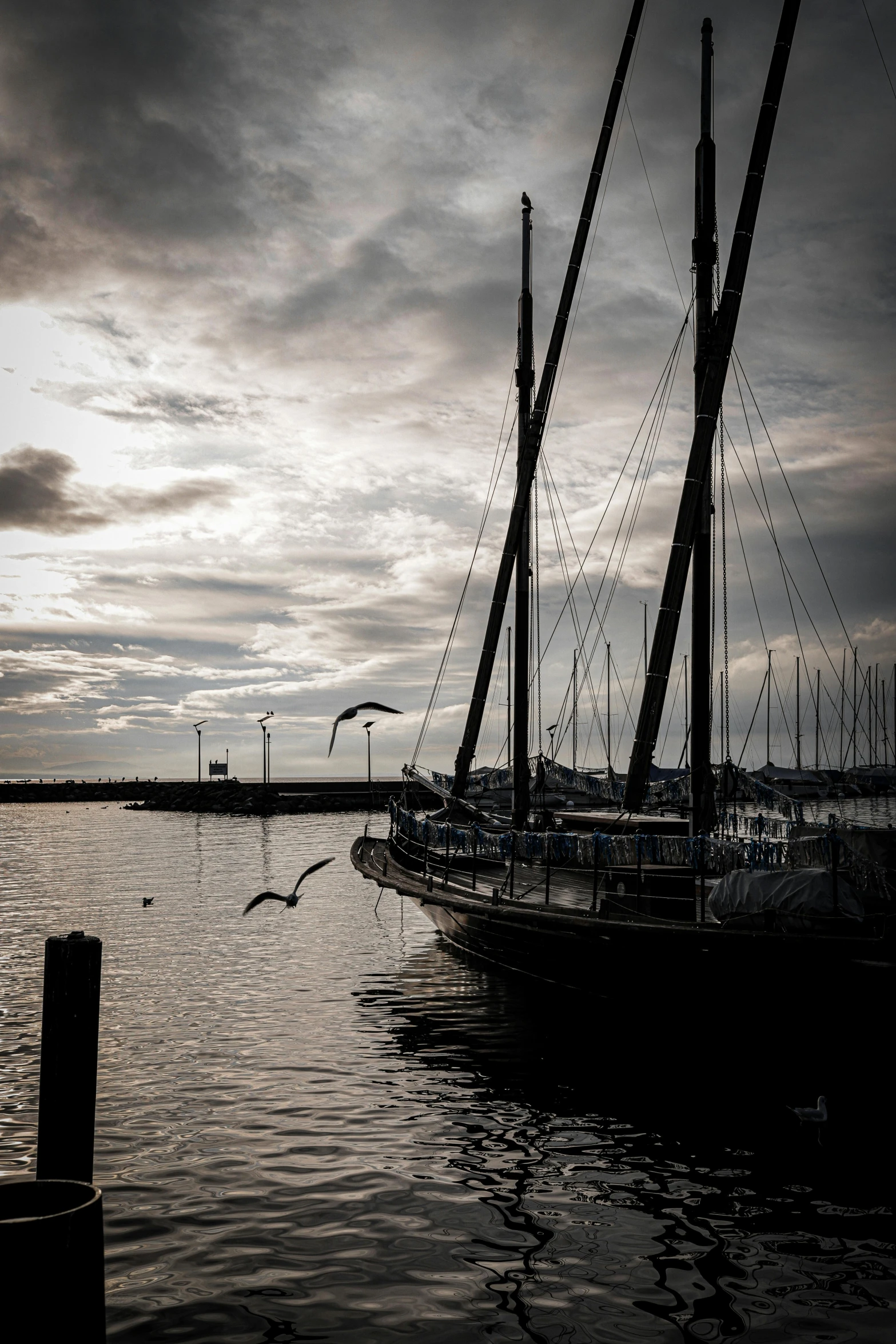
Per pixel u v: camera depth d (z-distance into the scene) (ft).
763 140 64.49
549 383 93.20
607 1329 25.04
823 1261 28.73
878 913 44.47
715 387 62.75
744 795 69.82
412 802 219.20
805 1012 42.98
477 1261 28.68
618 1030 53.01
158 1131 39.58
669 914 51.44
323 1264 28.37
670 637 61.05
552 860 68.54
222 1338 24.47
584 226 91.81
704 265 64.75
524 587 91.15
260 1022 57.67
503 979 68.18
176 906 109.50
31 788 520.83
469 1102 43.21
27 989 66.54
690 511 61.46
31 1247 18.29
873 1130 39.52
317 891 123.75
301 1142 38.37
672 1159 36.60
